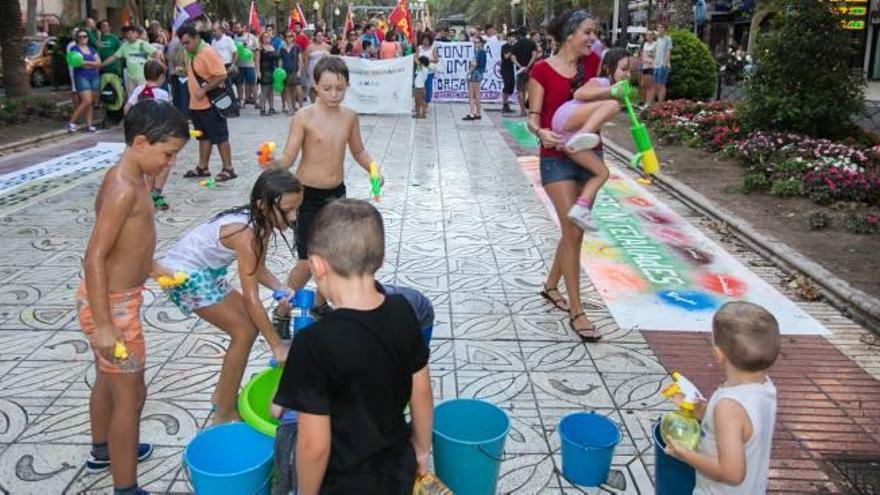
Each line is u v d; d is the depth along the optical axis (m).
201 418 3.71
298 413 2.12
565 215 4.66
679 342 4.75
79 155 10.73
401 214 7.71
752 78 10.99
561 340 4.72
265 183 3.10
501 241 6.83
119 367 2.80
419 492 2.29
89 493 3.11
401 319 2.16
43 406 3.80
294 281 4.49
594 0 40.41
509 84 17.03
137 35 13.32
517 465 3.38
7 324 4.78
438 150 11.72
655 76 15.28
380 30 26.64
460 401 2.97
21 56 14.97
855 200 7.98
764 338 2.32
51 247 6.35
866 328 5.04
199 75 8.70
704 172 9.86
